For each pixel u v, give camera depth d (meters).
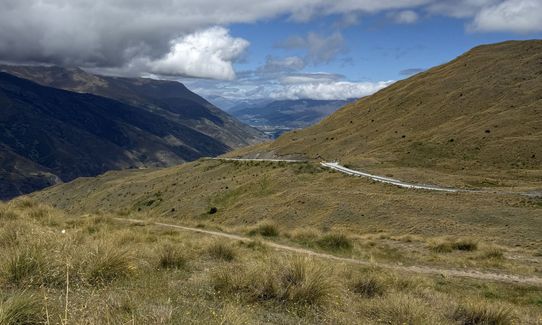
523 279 17.39
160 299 6.93
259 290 8.34
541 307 13.08
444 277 16.92
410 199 57.16
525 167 85.62
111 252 8.76
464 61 171.88
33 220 18.03
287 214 62.62
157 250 11.72
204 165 160.38
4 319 4.94
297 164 116.69
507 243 32.19
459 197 57.66
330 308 8.04
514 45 169.38
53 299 5.86
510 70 141.25
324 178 88.50
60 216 22.05
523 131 99.88
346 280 11.23
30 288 6.62
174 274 9.48
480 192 62.31
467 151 99.00
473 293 14.24
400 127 138.38
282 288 8.47
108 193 173.25
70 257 7.96
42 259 7.62
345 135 158.50
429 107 143.75
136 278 8.43
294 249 21.05
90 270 7.89
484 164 90.62
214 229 28.36
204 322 5.76
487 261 20.66
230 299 7.65
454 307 9.69
